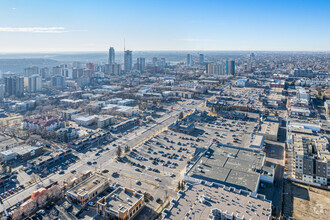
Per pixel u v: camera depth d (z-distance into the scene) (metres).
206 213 160.50
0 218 181.38
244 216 158.00
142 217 180.62
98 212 182.12
